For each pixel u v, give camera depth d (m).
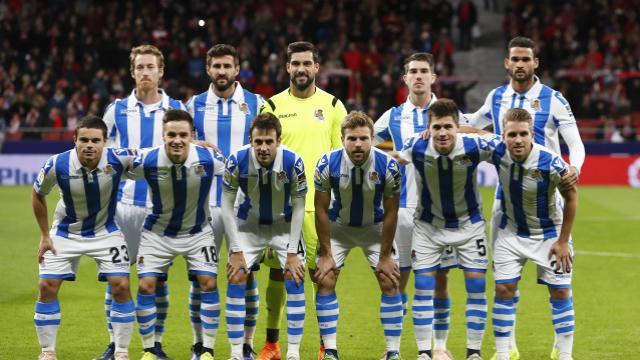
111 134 10.62
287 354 9.57
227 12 35.56
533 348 10.51
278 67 31.50
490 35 37.97
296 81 10.14
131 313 9.33
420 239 9.61
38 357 9.75
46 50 33.34
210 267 9.49
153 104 10.45
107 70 32.47
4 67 32.72
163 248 9.48
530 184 9.16
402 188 10.19
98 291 13.64
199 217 9.50
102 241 9.37
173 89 29.94
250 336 10.13
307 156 10.18
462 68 36.38
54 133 30.56
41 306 9.29
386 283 9.48
